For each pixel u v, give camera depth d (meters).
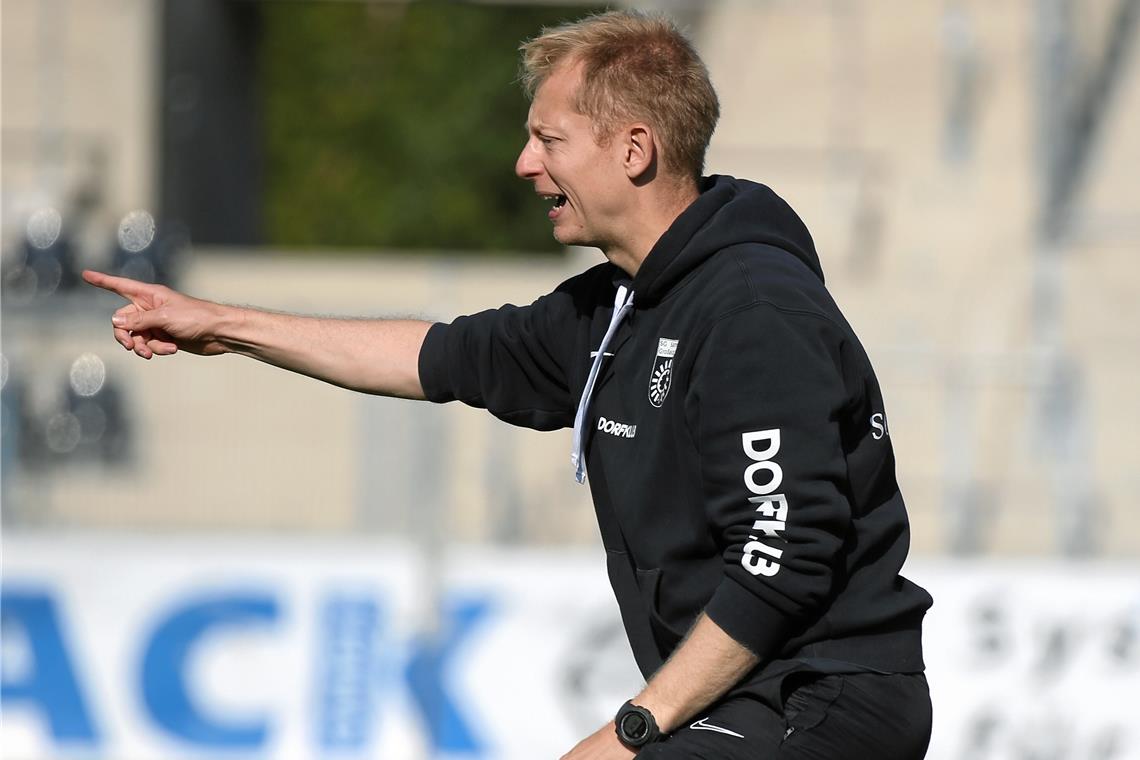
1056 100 38.41
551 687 25.33
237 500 26.30
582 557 25.61
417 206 82.69
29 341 26.45
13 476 26.06
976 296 37.28
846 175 38.97
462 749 25.27
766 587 9.15
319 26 84.81
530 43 10.33
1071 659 24.97
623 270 10.47
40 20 39.88
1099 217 37.75
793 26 39.34
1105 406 26.94
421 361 11.57
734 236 9.82
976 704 24.91
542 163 10.19
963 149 38.66
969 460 26.91
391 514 26.16
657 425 9.81
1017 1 38.75
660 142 9.95
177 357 26.41
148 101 40.25
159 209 41.03
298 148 84.06
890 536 9.83
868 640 9.70
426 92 84.44
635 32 10.09
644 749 9.33
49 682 25.47
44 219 34.09
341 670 25.47
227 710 25.47
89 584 25.58
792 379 9.27
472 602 25.55
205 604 25.66
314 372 11.65
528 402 11.49
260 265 35.69
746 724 9.44
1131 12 38.22
